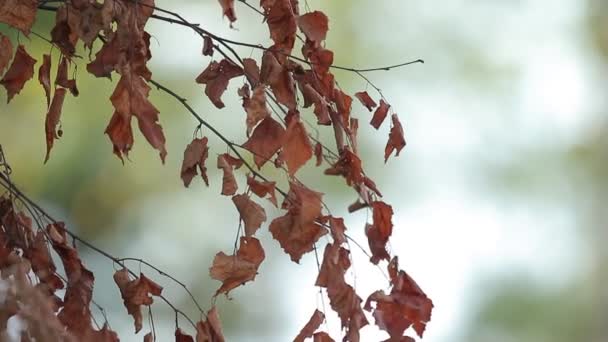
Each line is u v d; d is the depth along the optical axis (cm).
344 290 420
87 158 1092
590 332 1479
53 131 427
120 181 1134
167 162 1156
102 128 1084
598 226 1509
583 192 1506
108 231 1152
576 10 1542
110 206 1135
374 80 1309
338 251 421
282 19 423
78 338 425
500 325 1473
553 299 1484
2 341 354
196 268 1212
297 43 837
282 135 422
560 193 1491
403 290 434
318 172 1238
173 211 1185
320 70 428
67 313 425
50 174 1084
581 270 1500
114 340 431
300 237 420
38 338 354
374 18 1315
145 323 1164
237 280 420
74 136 1082
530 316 1477
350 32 1300
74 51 423
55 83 427
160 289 431
